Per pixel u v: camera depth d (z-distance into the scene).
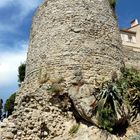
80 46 18.59
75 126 16.28
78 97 16.73
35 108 16.61
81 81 17.41
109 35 19.75
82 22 19.31
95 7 20.12
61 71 18.08
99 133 15.48
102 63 18.53
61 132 16.28
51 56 18.73
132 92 17.48
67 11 19.67
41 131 16.08
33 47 20.23
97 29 19.44
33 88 18.70
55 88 17.28
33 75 19.19
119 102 16.66
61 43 18.83
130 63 23.12
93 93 16.91
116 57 19.42
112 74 18.42
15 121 15.86
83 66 18.09
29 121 16.02
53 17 19.83
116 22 21.20
